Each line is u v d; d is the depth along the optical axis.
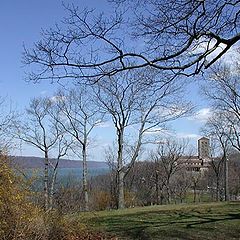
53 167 32.84
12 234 10.98
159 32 8.30
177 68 8.30
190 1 7.81
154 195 49.16
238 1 7.85
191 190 64.00
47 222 12.59
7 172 11.16
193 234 14.38
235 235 14.11
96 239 14.35
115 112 32.81
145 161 50.62
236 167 58.44
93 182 43.31
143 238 14.30
